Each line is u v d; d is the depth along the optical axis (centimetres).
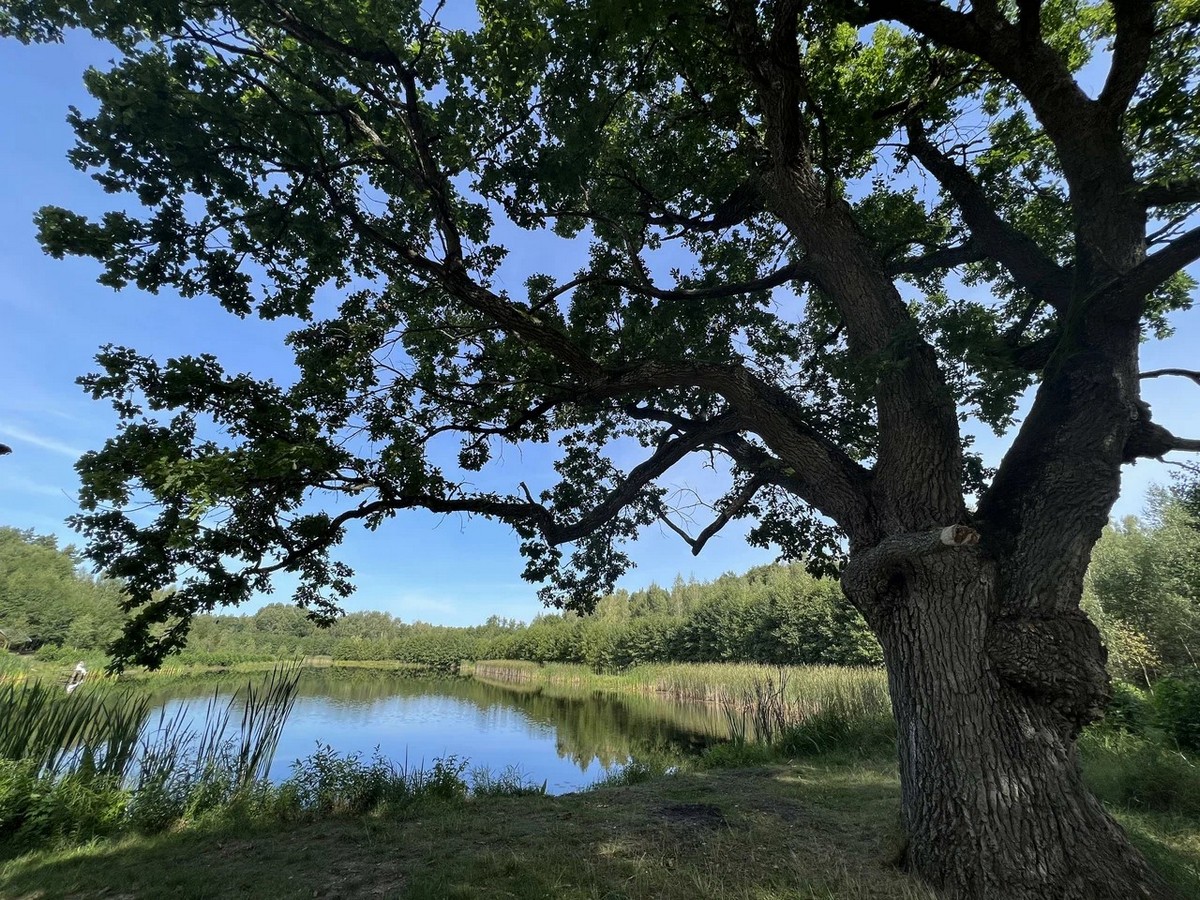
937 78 638
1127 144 533
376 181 661
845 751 989
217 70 514
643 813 599
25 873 516
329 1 492
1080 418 422
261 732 828
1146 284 383
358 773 747
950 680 399
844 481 496
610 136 734
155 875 491
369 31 486
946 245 740
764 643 4462
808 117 661
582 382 646
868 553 446
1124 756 697
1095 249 433
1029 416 459
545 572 828
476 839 533
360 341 700
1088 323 424
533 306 611
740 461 669
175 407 510
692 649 5338
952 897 364
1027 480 434
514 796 744
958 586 412
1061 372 436
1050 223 694
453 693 3788
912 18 470
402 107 543
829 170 495
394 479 605
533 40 533
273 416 544
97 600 6581
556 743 1733
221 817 685
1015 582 409
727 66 607
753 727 1438
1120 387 416
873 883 392
